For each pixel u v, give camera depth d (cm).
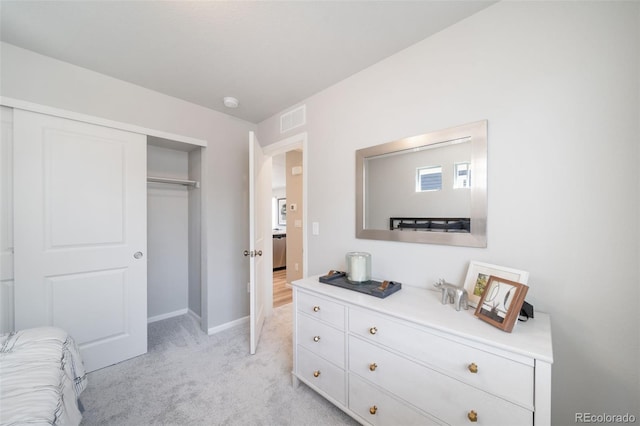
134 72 198
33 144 175
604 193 106
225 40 161
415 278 166
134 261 217
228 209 278
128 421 148
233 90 226
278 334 259
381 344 129
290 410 157
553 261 117
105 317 203
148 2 132
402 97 171
